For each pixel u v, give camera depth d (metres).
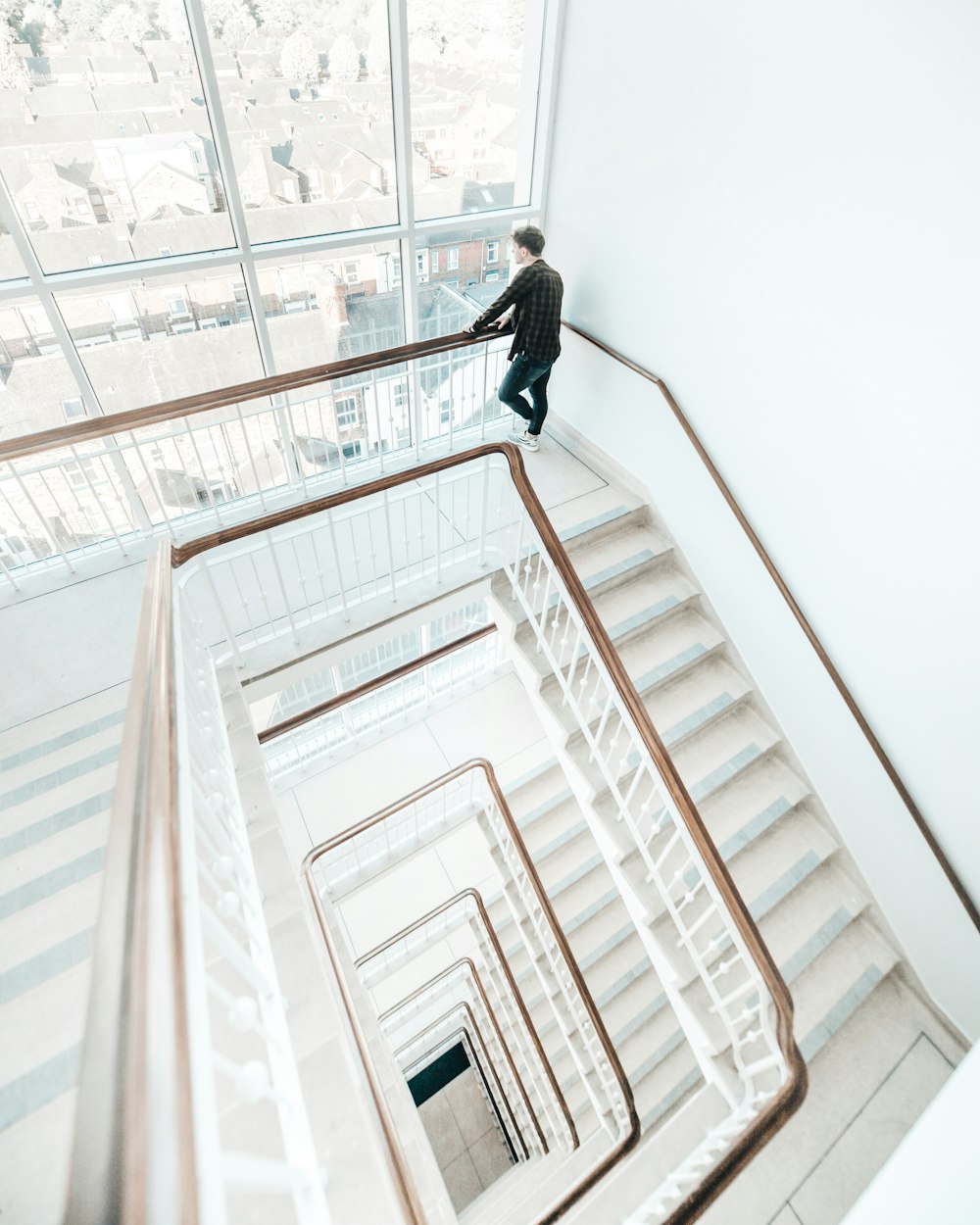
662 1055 3.74
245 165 3.17
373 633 3.39
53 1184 1.55
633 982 4.03
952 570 2.70
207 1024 0.90
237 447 4.04
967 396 2.45
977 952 2.99
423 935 5.17
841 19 2.43
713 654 4.06
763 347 3.21
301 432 4.18
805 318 2.96
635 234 3.71
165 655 1.45
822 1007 3.21
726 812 3.62
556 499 4.29
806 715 3.61
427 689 5.61
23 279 3.00
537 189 4.22
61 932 2.03
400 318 4.21
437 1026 6.12
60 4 2.51
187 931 0.99
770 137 2.83
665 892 2.82
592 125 3.72
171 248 3.23
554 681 3.60
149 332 3.38
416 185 3.71
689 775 3.65
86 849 2.27
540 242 3.49
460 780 5.18
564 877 4.46
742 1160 1.77
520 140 4.03
